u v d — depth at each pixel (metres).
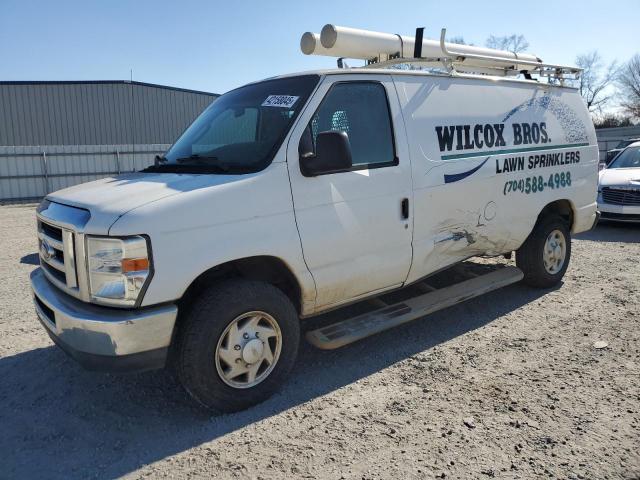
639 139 16.89
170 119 34.44
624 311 5.23
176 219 3.16
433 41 5.34
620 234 9.61
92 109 32.31
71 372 4.26
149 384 4.02
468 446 3.06
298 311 3.91
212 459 3.04
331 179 3.82
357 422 3.37
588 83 52.06
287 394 3.77
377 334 4.86
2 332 5.18
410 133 4.34
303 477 2.84
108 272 3.09
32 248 9.84
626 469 2.81
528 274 5.80
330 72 4.00
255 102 4.14
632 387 3.69
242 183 3.43
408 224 4.29
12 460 3.11
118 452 3.15
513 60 5.49
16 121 31.05
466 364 4.16
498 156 5.01
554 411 3.41
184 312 3.48
